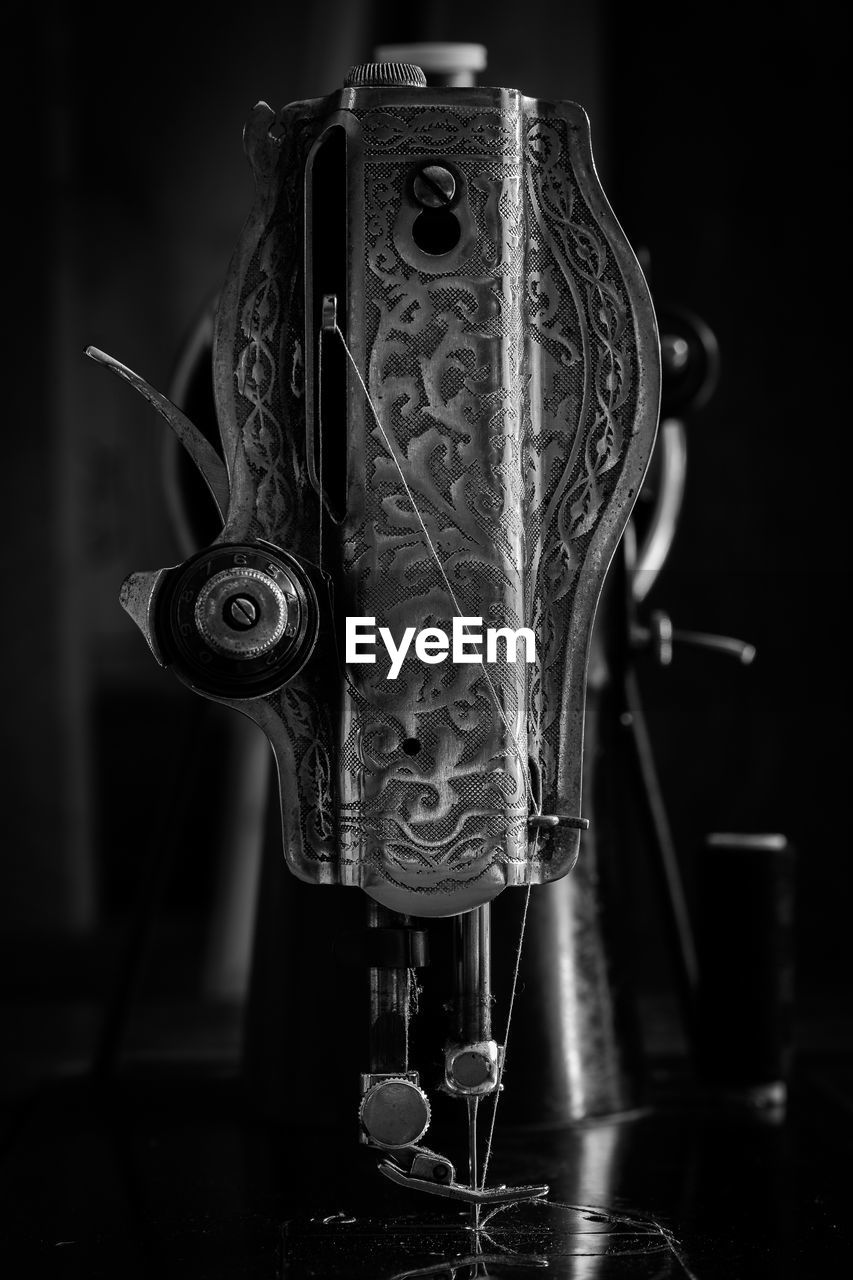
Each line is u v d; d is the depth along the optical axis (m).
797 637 1.13
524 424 0.47
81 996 0.96
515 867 0.46
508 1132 0.57
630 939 0.61
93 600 1.23
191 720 0.63
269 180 0.48
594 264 0.48
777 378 1.13
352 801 0.47
